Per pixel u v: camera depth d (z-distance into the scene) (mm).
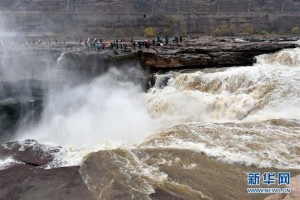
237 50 27391
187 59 26859
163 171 12539
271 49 27672
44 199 11219
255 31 59688
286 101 17906
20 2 60594
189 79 23156
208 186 11406
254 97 19203
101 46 31203
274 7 66062
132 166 13078
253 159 12789
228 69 23797
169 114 21875
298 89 18266
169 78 24516
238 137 14805
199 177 12000
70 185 12016
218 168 12570
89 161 13820
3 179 12766
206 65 27156
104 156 14094
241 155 13156
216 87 22000
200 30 59312
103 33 54469
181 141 14859
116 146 16531
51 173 13070
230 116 19031
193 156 13461
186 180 11836
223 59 27094
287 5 66562
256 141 14195
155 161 13336
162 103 22547
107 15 56625
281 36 52219
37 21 55062
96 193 11352
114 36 53500
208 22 60219
